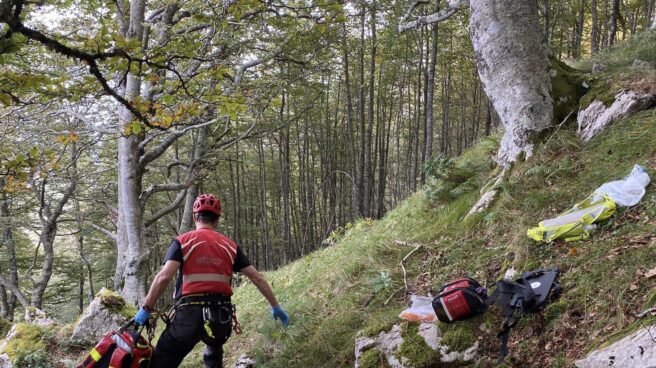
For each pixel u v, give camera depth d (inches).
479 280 175.0
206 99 189.9
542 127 222.8
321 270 267.3
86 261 982.4
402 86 982.4
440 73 974.4
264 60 418.3
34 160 157.2
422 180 524.1
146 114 186.1
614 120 208.8
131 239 386.3
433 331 142.9
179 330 129.1
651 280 121.8
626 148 191.6
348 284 218.4
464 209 229.5
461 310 136.9
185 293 132.3
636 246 138.2
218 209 148.8
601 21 823.1
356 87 917.2
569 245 158.1
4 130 262.2
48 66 256.4
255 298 305.6
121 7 333.7
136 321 128.7
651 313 108.4
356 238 319.9
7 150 204.2
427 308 153.9
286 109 962.7
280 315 149.6
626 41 389.4
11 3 109.9
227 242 140.6
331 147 1104.8
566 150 212.5
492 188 219.1
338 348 175.0
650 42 317.4
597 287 130.6
